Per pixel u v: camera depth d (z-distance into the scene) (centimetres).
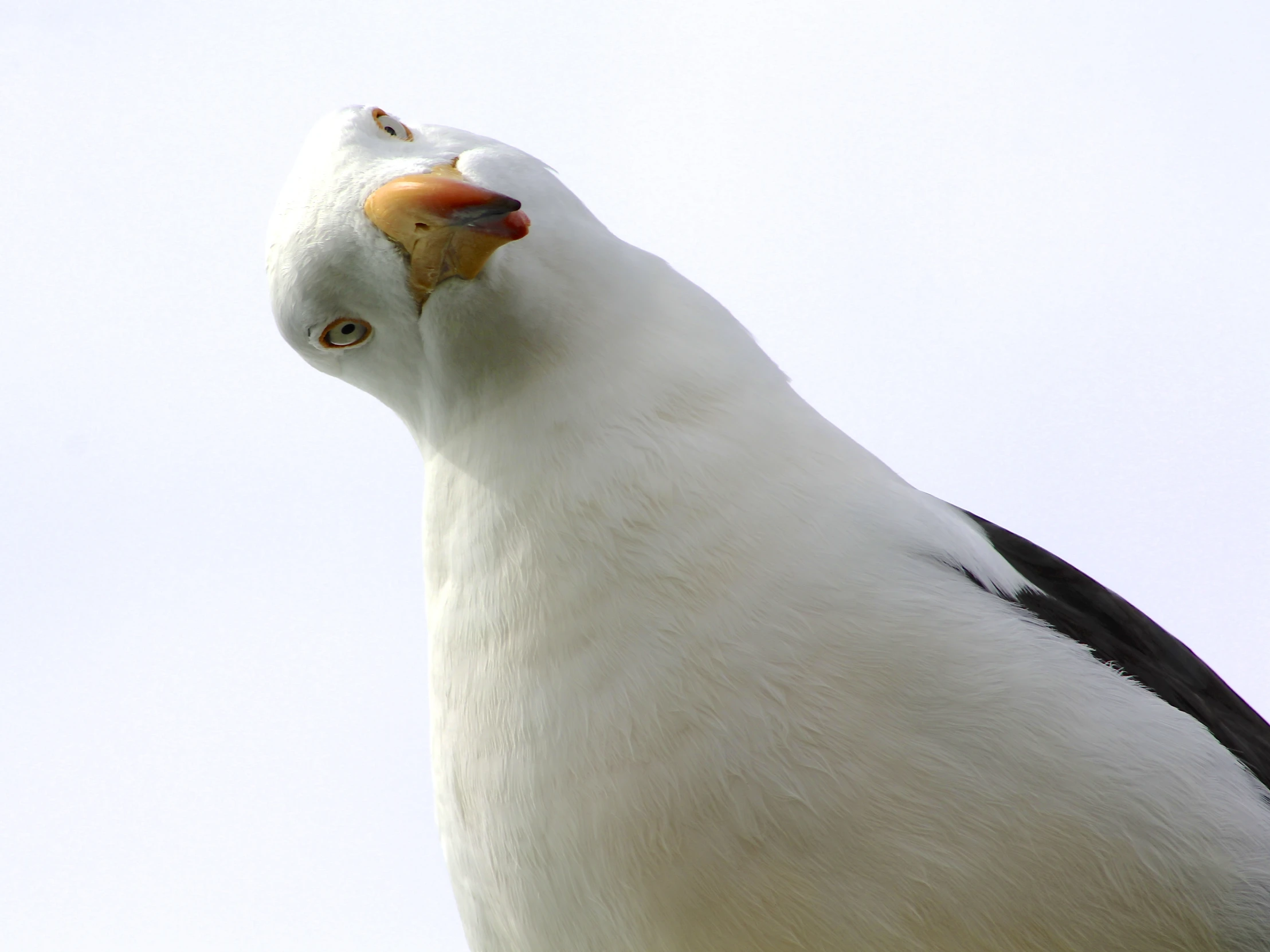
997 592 324
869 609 321
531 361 324
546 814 322
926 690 321
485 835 324
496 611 323
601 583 322
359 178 325
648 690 321
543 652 322
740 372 325
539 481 323
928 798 321
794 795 321
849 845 321
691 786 321
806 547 322
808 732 321
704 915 321
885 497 323
